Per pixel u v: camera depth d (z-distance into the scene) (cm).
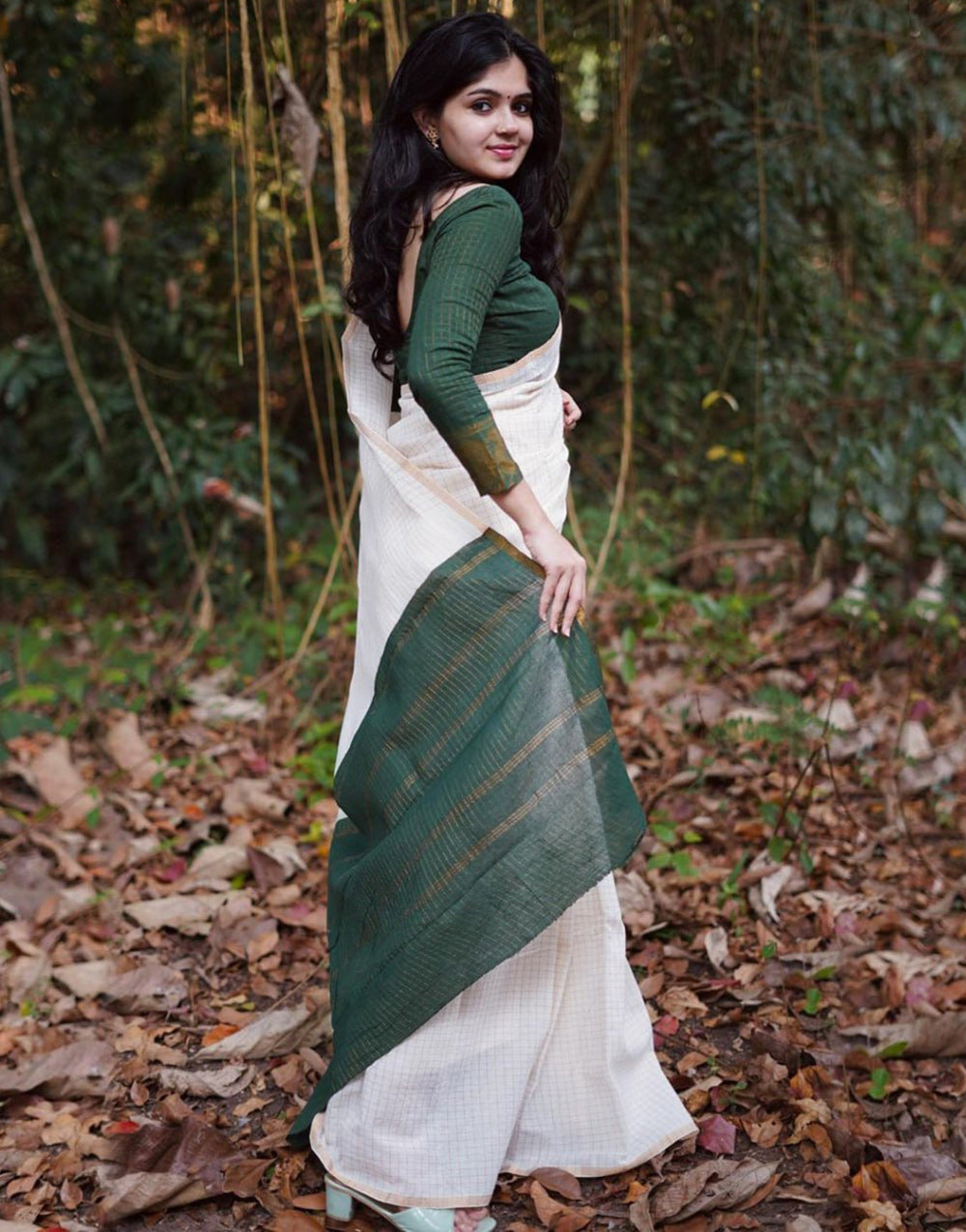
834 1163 212
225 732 400
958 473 421
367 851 201
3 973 281
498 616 186
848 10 465
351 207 438
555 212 224
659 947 279
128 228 483
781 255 476
